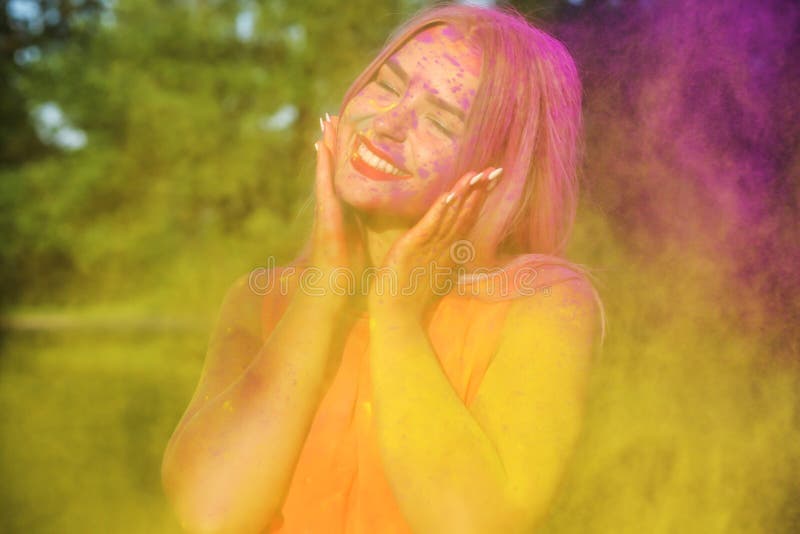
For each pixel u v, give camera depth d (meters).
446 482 0.96
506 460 1.00
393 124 1.09
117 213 17.03
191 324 16.19
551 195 1.17
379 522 1.04
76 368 10.15
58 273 20.94
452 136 1.10
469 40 1.11
